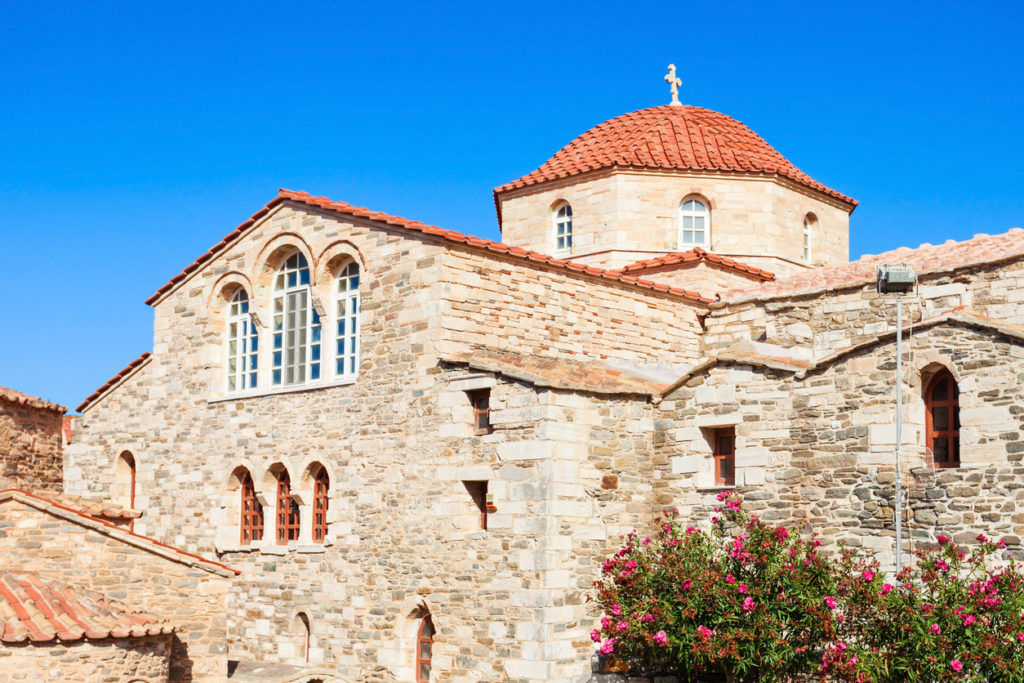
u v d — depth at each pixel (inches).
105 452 1427.2
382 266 1143.0
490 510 1009.5
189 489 1314.0
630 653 923.4
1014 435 861.8
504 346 1121.4
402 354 1109.1
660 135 1531.7
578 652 970.7
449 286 1087.6
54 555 975.0
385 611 1083.3
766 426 989.2
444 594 1032.8
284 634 1176.2
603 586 940.6
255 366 1294.3
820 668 819.4
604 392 1016.9
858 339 1142.3
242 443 1262.3
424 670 1063.6
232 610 1230.9
